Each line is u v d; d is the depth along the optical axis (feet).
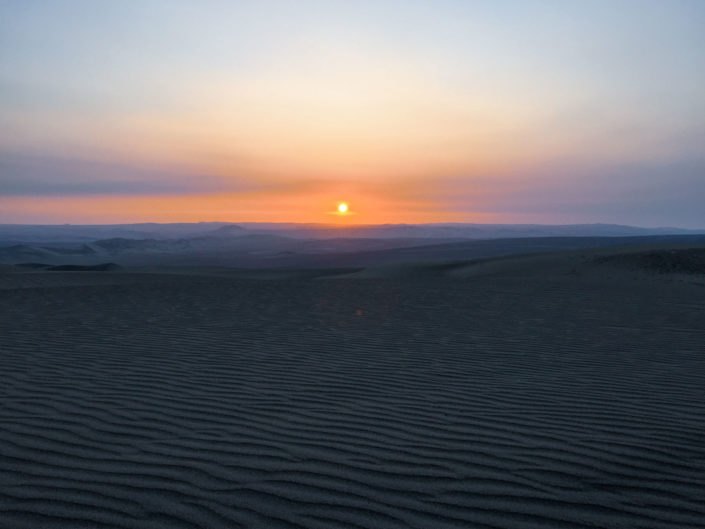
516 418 15.81
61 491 10.81
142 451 12.92
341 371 21.39
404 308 42.16
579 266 93.04
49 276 78.02
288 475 11.74
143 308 40.65
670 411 16.65
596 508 10.58
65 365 21.56
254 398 17.46
